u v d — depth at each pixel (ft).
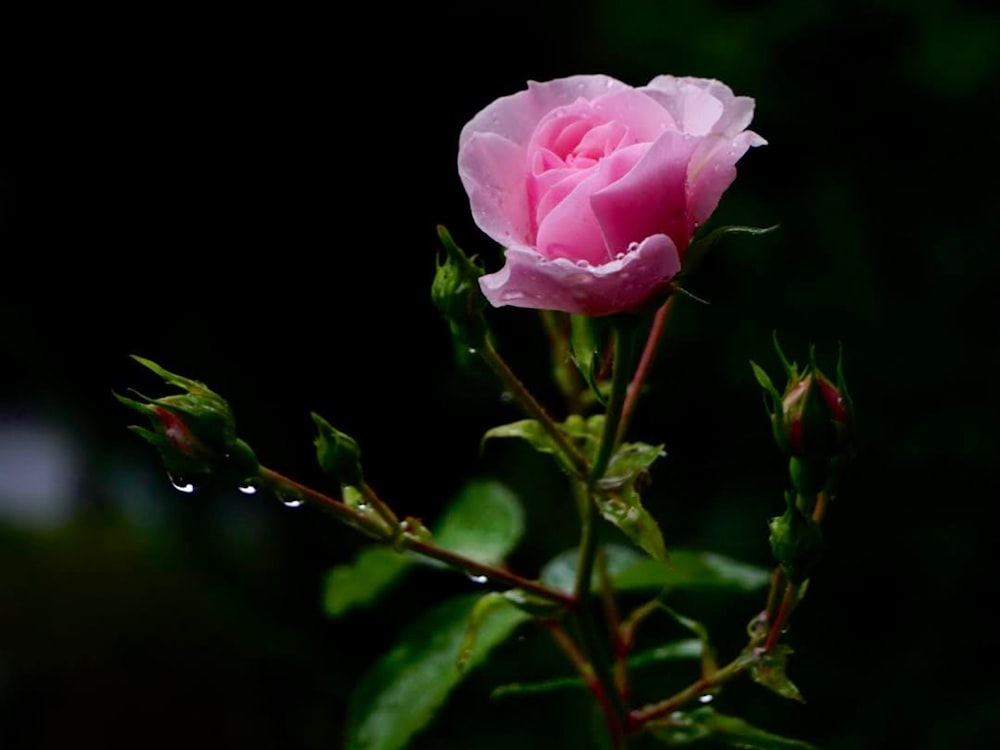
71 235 5.01
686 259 2.57
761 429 4.11
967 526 3.93
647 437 4.21
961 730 3.66
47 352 5.23
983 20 4.18
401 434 4.84
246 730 4.86
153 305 5.06
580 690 3.93
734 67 4.28
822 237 4.13
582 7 4.67
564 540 4.44
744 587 3.01
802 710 3.80
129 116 4.91
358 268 4.85
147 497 5.63
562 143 2.57
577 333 2.59
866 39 4.24
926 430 3.97
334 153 4.82
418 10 4.71
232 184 4.90
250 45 4.78
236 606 5.10
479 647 2.91
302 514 5.02
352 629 4.87
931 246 4.11
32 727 4.88
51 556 5.54
